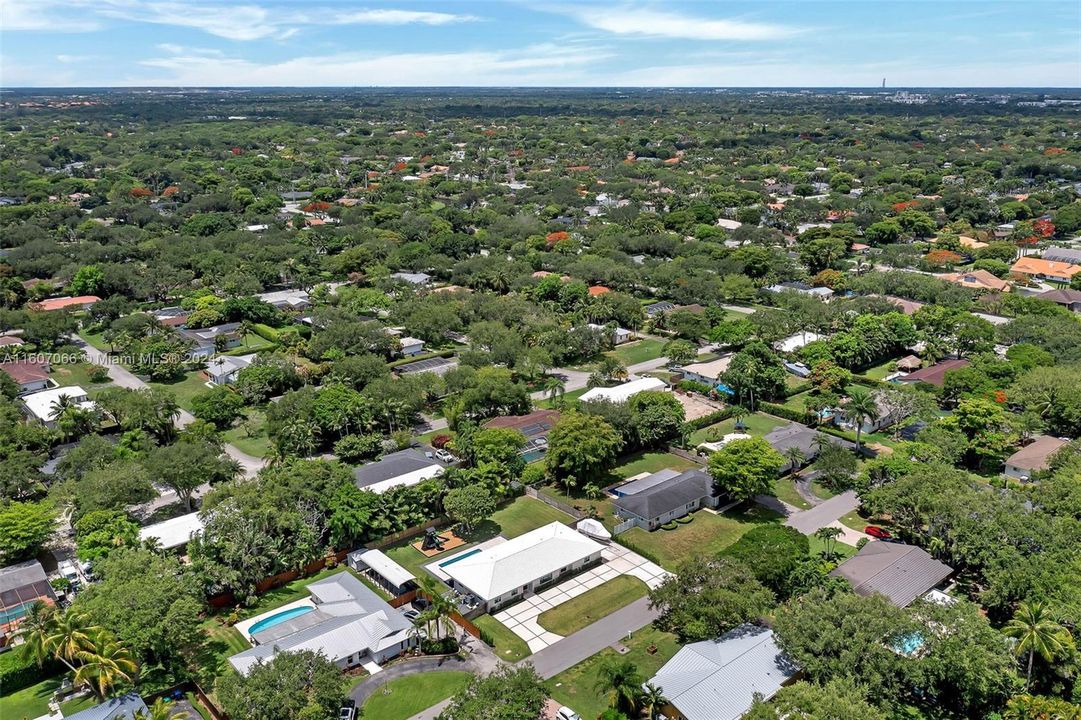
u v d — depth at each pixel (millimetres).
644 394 145750
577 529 114312
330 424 137750
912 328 185375
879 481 121312
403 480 121312
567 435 125812
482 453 125312
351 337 179375
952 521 97438
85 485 108500
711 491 121500
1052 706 70875
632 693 75062
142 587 84250
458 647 88938
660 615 94500
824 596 83312
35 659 82188
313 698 72562
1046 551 90250
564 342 185875
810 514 118625
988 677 72562
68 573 103625
